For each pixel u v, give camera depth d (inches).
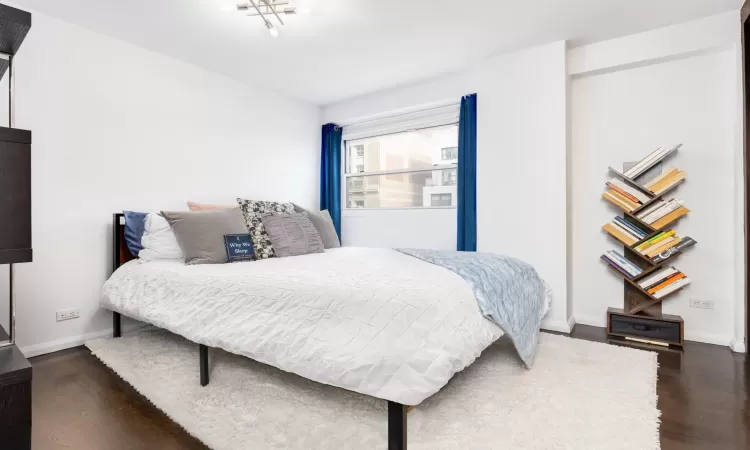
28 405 34.8
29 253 36.6
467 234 131.6
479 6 93.7
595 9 96.0
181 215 103.3
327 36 108.2
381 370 50.8
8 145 35.7
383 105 154.7
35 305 94.3
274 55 120.6
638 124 114.2
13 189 35.9
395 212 157.2
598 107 120.0
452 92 137.6
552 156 114.9
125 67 111.1
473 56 122.8
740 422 60.9
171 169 121.9
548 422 60.1
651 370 81.5
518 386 73.4
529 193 118.8
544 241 116.4
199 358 82.4
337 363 54.2
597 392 70.7
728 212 102.7
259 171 148.9
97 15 96.3
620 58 111.5
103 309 106.6
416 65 128.9
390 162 164.2
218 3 91.0
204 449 54.2
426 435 56.6
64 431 59.0
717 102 103.9
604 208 119.4
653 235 107.2
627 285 115.0
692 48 102.3
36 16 94.2
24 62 92.4
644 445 53.8
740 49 96.2
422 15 97.5
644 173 111.5
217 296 75.2
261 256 109.9
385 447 53.7
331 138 170.2
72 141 100.5
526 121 119.0
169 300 83.8
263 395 69.4
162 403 66.7
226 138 137.6
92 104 104.3
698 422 61.0
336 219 169.5
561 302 113.8
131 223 107.2
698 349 97.8
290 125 161.2
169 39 109.7
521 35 109.3
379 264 88.0
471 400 67.5
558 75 113.7
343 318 57.6
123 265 103.7
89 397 70.4
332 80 142.9
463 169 133.7
